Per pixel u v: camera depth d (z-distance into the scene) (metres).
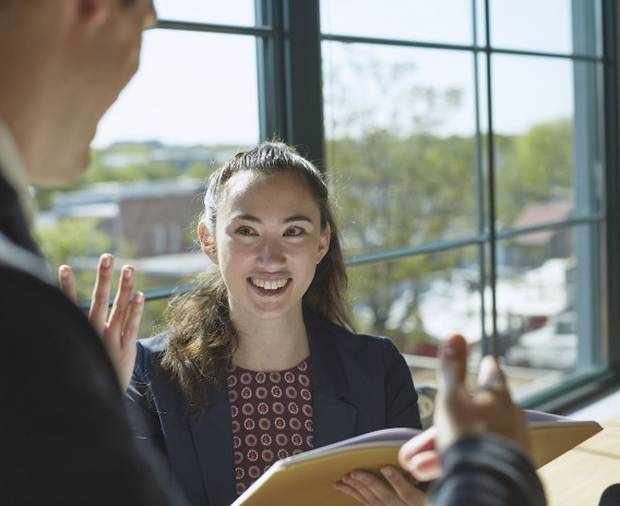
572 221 4.02
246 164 1.67
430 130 4.88
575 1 3.99
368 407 1.70
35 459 0.52
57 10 0.60
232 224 1.63
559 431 1.23
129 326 1.31
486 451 0.61
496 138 3.61
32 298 0.53
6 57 0.59
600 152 4.13
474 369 3.46
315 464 1.11
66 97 0.62
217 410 1.63
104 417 0.54
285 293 1.64
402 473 1.20
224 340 1.66
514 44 3.70
